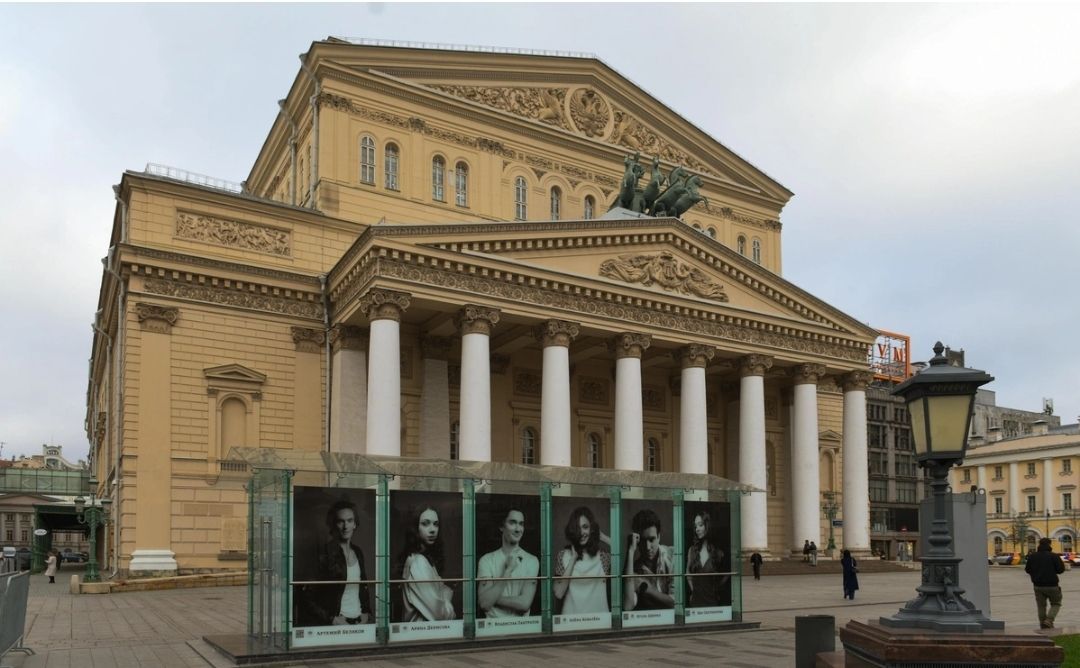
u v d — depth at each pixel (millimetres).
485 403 39969
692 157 62469
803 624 13750
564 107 56062
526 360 50938
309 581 18922
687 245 48344
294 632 18672
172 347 40219
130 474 38594
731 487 24844
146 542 38469
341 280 41844
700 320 48031
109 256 42719
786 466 58938
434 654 19734
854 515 53812
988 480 117562
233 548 40188
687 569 24125
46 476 66938
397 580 20000
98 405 65750
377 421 37312
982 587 13086
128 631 23016
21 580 18531
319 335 43594
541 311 42406
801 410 52406
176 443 39688
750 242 64875
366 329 43219
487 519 21422
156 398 39531
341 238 45344
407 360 45594
